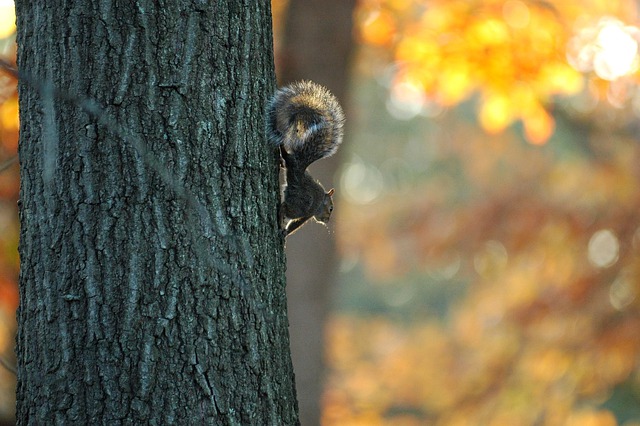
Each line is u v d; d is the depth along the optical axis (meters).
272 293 4.93
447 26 11.23
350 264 36.31
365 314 32.94
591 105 15.23
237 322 4.71
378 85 35.81
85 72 4.57
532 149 22.30
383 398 19.91
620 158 15.31
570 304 14.69
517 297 15.84
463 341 18.70
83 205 4.54
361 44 12.42
